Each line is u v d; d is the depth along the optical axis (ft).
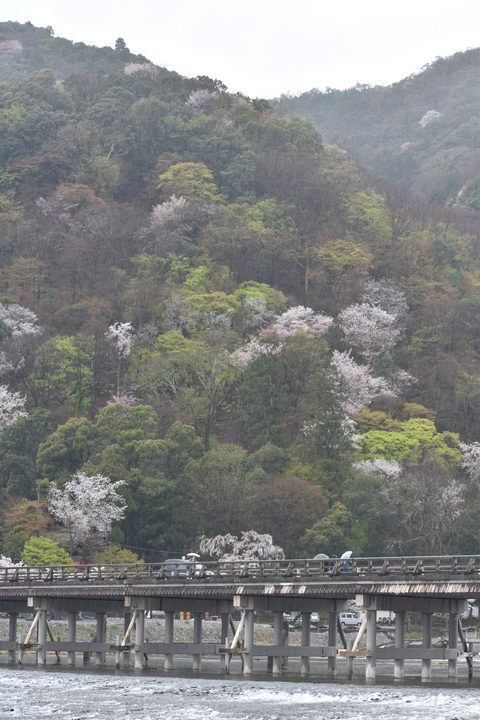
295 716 314.14
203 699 352.08
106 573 467.52
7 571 526.16
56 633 589.73
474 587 354.74
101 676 428.56
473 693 362.33
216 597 437.58
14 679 414.82
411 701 342.23
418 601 399.65
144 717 317.42
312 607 426.92
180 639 615.16
